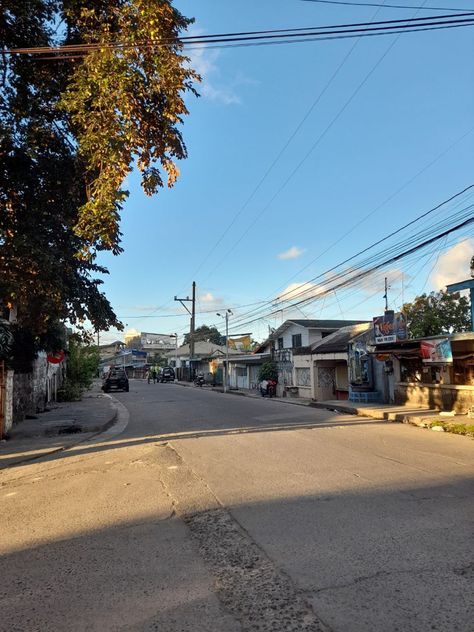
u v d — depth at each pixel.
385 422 16.95
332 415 19.42
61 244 12.53
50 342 19.36
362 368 24.47
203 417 18.88
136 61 9.16
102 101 8.95
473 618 3.50
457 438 12.68
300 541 5.12
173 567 4.58
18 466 10.68
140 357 99.56
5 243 11.77
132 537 5.48
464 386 18.12
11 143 11.43
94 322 13.83
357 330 28.86
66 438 14.58
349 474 8.23
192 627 3.49
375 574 4.26
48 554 5.07
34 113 11.81
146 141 9.80
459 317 26.77
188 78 9.48
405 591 3.93
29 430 15.79
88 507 6.83
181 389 44.66
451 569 4.32
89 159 9.64
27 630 3.53
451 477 7.96
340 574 4.29
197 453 10.73
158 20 8.96
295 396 31.92
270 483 7.70
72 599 4.00
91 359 37.06
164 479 8.35
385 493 6.95
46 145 12.08
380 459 9.60
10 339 15.83
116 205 9.33
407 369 21.84
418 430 14.46
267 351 45.84
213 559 4.74
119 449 11.98
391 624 3.45
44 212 12.42
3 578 4.50
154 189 10.27
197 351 78.69
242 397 33.28
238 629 3.44
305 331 37.94
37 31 11.27
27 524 6.18
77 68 9.88
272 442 11.98
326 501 6.57
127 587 4.18
